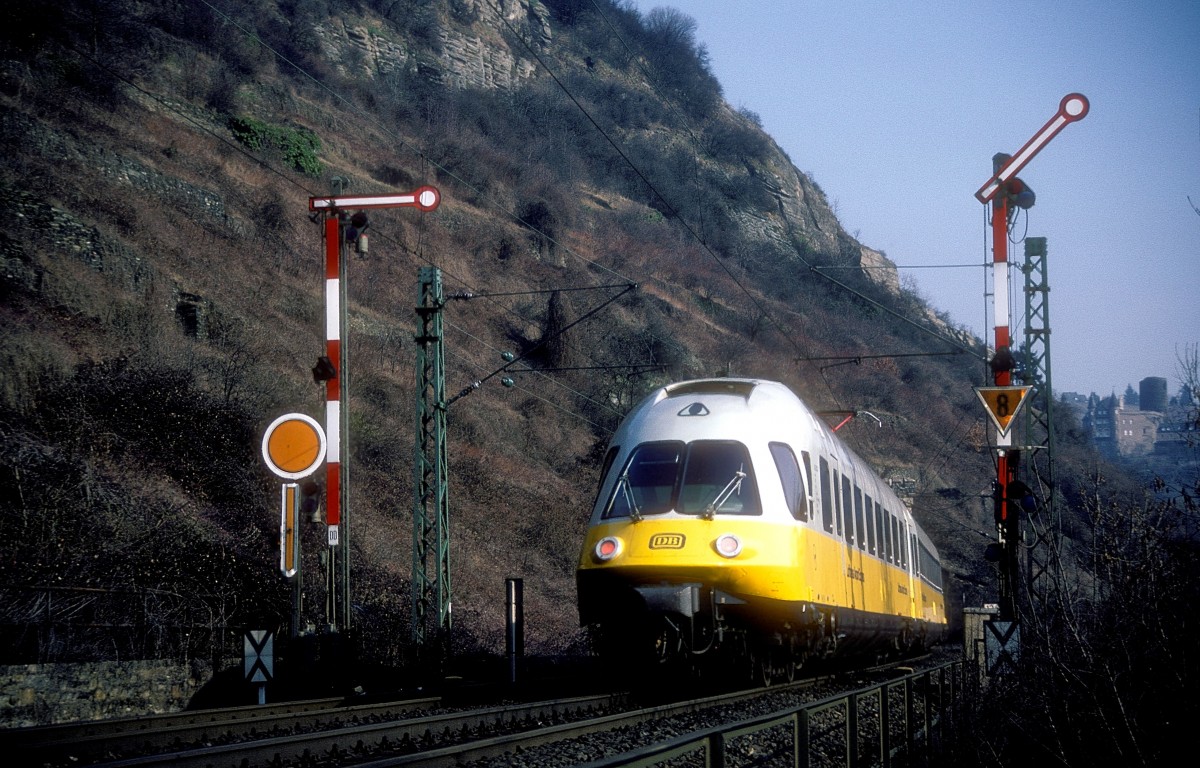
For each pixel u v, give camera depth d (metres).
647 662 14.61
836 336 87.94
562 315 51.72
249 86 60.78
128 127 44.62
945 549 61.62
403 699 16.23
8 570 17.62
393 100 79.44
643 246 81.06
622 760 4.33
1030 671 11.24
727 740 5.21
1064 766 9.49
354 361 39.16
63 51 44.62
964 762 9.64
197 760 8.80
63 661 16.39
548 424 47.97
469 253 58.00
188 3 61.25
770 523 14.56
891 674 22.12
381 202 19.52
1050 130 16.86
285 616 22.61
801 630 15.87
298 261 44.47
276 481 27.70
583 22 122.25
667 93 124.81
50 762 9.51
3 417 22.91
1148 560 9.59
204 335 33.22
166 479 25.00
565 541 38.84
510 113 94.19
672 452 15.14
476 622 28.64
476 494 38.38
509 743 9.98
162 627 17.73
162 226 38.12
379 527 31.64
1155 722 9.26
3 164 33.12
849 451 20.66
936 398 85.62
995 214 17.19
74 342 27.59
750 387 16.28
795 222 119.94
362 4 92.75
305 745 9.95
